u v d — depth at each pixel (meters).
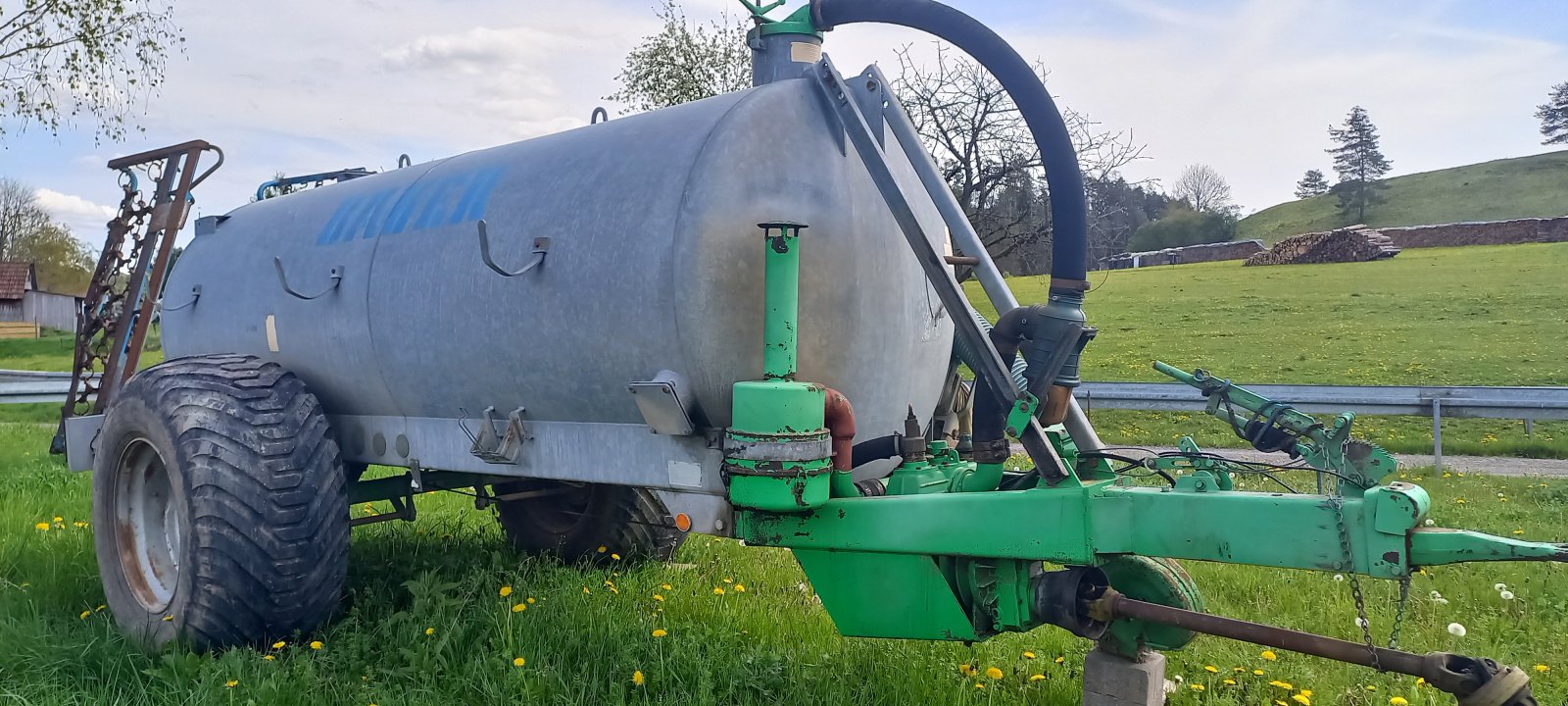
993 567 2.86
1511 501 7.45
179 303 5.14
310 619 3.91
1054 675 3.58
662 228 3.05
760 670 3.49
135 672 3.53
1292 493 2.55
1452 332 20.83
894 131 3.24
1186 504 2.51
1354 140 75.50
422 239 3.85
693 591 4.57
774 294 2.84
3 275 52.59
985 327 3.86
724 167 3.04
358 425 4.34
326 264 4.23
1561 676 3.67
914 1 3.15
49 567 4.90
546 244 3.36
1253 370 17.84
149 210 5.48
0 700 3.24
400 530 5.84
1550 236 38.31
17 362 28.36
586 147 3.54
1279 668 3.67
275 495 3.80
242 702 3.22
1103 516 2.61
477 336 3.58
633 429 3.31
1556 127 76.19
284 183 5.62
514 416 3.60
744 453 2.81
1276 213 74.69
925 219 3.65
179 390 4.01
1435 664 2.26
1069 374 2.89
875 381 3.36
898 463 3.61
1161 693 3.07
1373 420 12.85
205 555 3.73
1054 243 2.90
